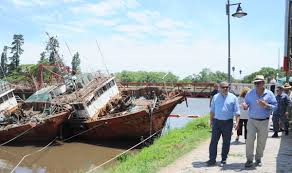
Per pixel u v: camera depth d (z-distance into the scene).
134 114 27.45
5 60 106.69
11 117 31.44
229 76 21.56
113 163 20.80
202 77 99.94
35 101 32.94
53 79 37.50
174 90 33.78
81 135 30.42
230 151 13.50
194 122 22.31
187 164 11.60
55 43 36.50
